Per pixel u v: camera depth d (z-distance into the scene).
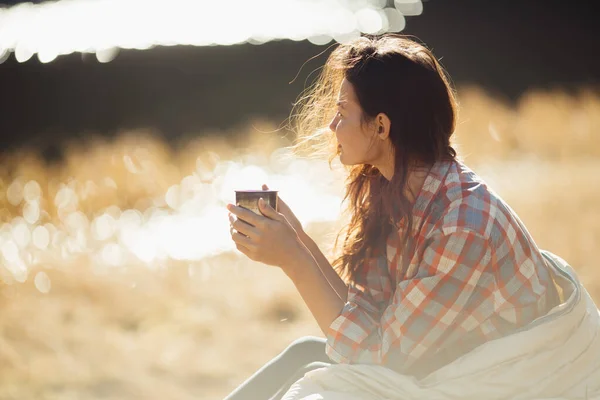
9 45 27.39
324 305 2.40
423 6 31.75
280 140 13.34
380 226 2.48
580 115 12.70
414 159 2.32
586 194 8.76
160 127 18.72
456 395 2.19
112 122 19.44
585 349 2.27
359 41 2.40
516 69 23.19
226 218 10.00
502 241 2.24
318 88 2.69
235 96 21.17
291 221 2.76
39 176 10.97
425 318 2.23
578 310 2.26
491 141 11.90
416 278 2.23
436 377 2.23
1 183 10.50
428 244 2.26
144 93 21.77
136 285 7.27
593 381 2.26
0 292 7.04
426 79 2.31
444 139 2.33
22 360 5.64
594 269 6.47
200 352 5.78
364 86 2.31
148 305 6.77
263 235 2.38
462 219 2.21
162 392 5.12
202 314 6.53
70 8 34.97
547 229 7.57
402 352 2.26
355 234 2.58
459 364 2.21
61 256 8.40
